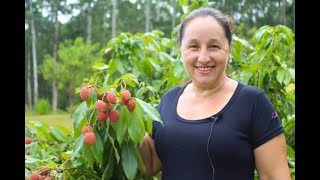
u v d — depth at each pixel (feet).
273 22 61.62
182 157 6.54
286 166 6.47
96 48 68.03
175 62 11.01
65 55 61.98
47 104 61.82
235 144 6.29
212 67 6.58
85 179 7.58
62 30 85.05
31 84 79.25
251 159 6.46
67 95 69.62
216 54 6.53
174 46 12.74
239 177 6.34
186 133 6.54
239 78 10.51
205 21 6.55
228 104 6.54
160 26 62.34
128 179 6.98
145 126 6.95
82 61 62.13
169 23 61.77
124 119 6.82
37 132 9.51
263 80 10.26
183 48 6.79
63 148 9.30
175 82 10.98
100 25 85.81
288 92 11.07
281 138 6.46
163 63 12.50
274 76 10.28
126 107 6.84
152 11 84.28
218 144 6.30
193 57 6.63
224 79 6.91
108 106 6.83
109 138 6.97
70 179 7.41
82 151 7.12
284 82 9.79
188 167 6.47
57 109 67.41
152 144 7.36
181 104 7.02
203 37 6.51
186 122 6.64
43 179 7.18
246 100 6.52
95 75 11.66
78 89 7.66
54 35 83.76
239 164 6.32
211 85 6.70
